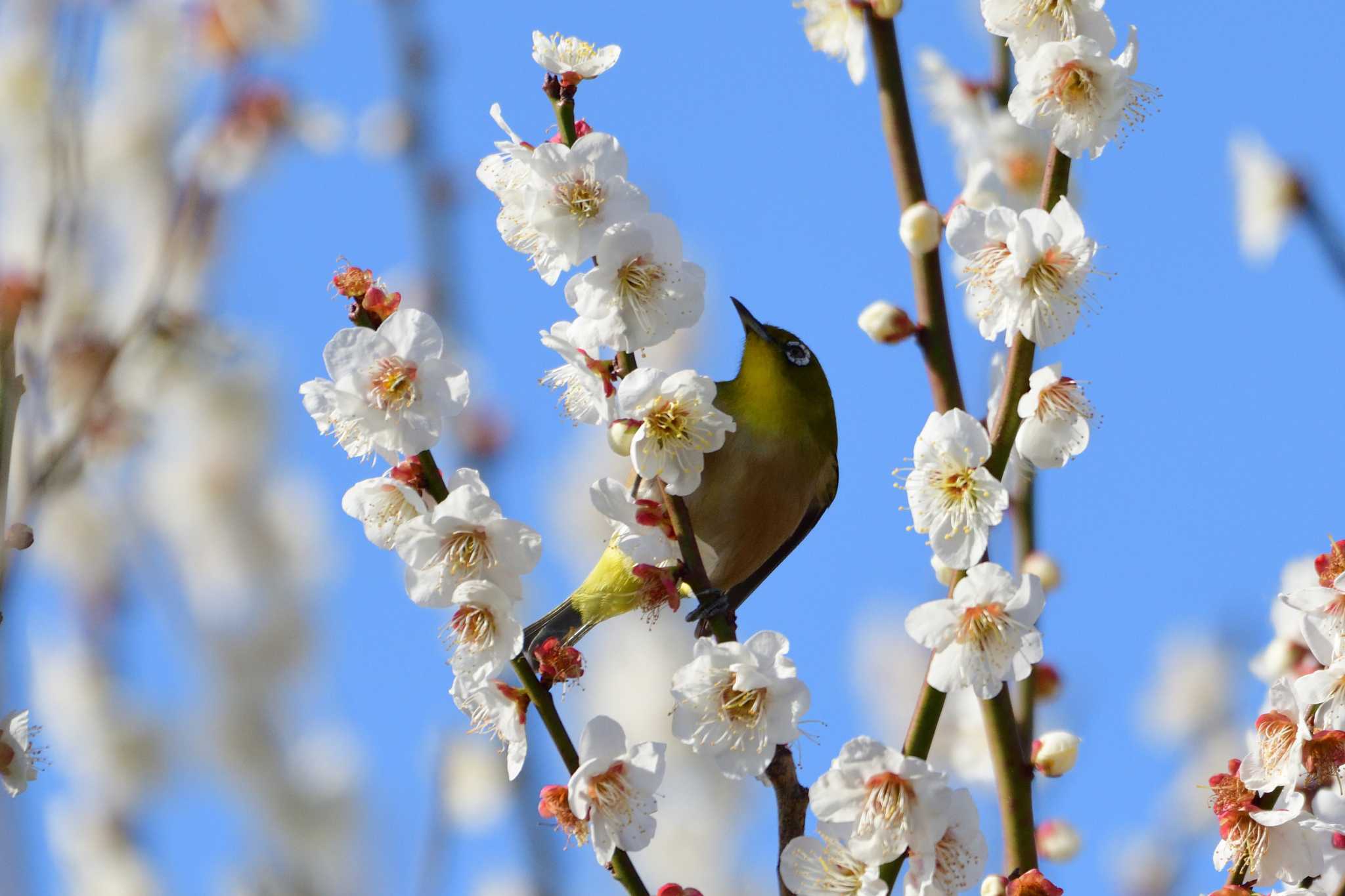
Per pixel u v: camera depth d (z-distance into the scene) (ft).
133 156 37.65
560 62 20.80
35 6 31.78
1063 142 20.24
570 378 20.90
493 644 19.19
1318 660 19.56
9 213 30.22
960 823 18.45
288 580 44.86
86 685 42.09
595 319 19.88
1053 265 19.69
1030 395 20.01
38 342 26.99
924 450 19.27
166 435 44.39
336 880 41.70
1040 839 23.93
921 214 20.13
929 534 19.17
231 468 44.34
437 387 19.42
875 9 21.56
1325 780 19.76
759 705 18.63
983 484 19.10
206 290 36.96
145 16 39.19
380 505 19.74
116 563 41.50
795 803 19.13
